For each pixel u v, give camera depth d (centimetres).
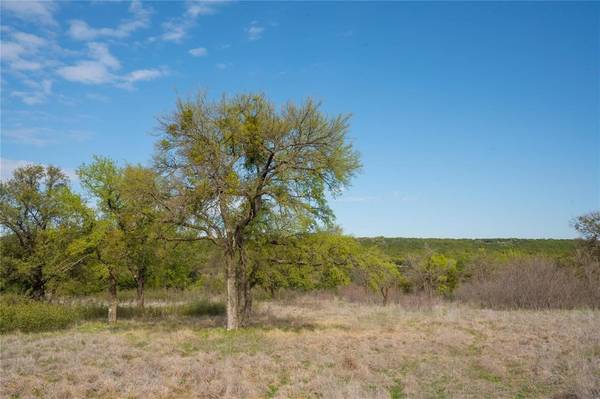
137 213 2075
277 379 1237
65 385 1130
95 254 2378
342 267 2216
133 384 1152
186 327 2202
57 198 2953
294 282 2708
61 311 2300
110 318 2414
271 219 2211
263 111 2014
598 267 3191
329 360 1438
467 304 3259
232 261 2088
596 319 2225
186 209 1916
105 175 2348
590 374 1142
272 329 2139
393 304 3256
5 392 1101
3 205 3028
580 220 3653
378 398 1026
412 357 1518
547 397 1045
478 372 1302
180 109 1981
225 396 1070
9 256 3067
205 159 1912
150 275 2961
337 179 2009
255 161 2103
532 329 2009
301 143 1964
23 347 1658
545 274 3139
